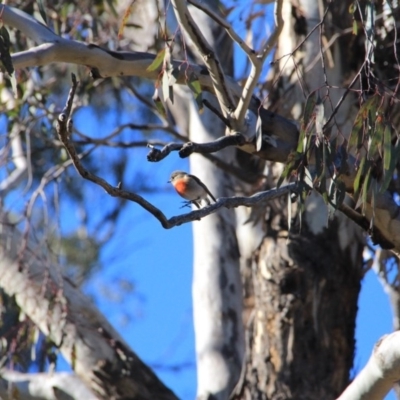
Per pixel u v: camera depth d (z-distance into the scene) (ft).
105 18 48.21
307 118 25.11
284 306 36.88
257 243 38.47
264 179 39.91
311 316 36.78
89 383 36.45
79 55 27.45
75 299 37.73
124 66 27.89
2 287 38.14
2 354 38.24
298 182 24.97
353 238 37.68
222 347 40.37
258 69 24.29
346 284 37.45
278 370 36.24
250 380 36.45
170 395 36.63
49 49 27.09
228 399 39.06
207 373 39.81
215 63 25.08
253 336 37.19
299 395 35.81
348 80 37.50
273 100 38.11
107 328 37.58
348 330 37.29
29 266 37.58
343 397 26.27
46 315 36.99
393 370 24.94
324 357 36.45
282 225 37.81
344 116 36.22
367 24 25.59
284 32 38.88
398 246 27.94
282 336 36.63
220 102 25.46
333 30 37.96
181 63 27.04
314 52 37.93
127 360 36.83
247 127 25.35
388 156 24.79
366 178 25.11
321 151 24.97
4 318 40.27
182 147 23.71
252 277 39.75
